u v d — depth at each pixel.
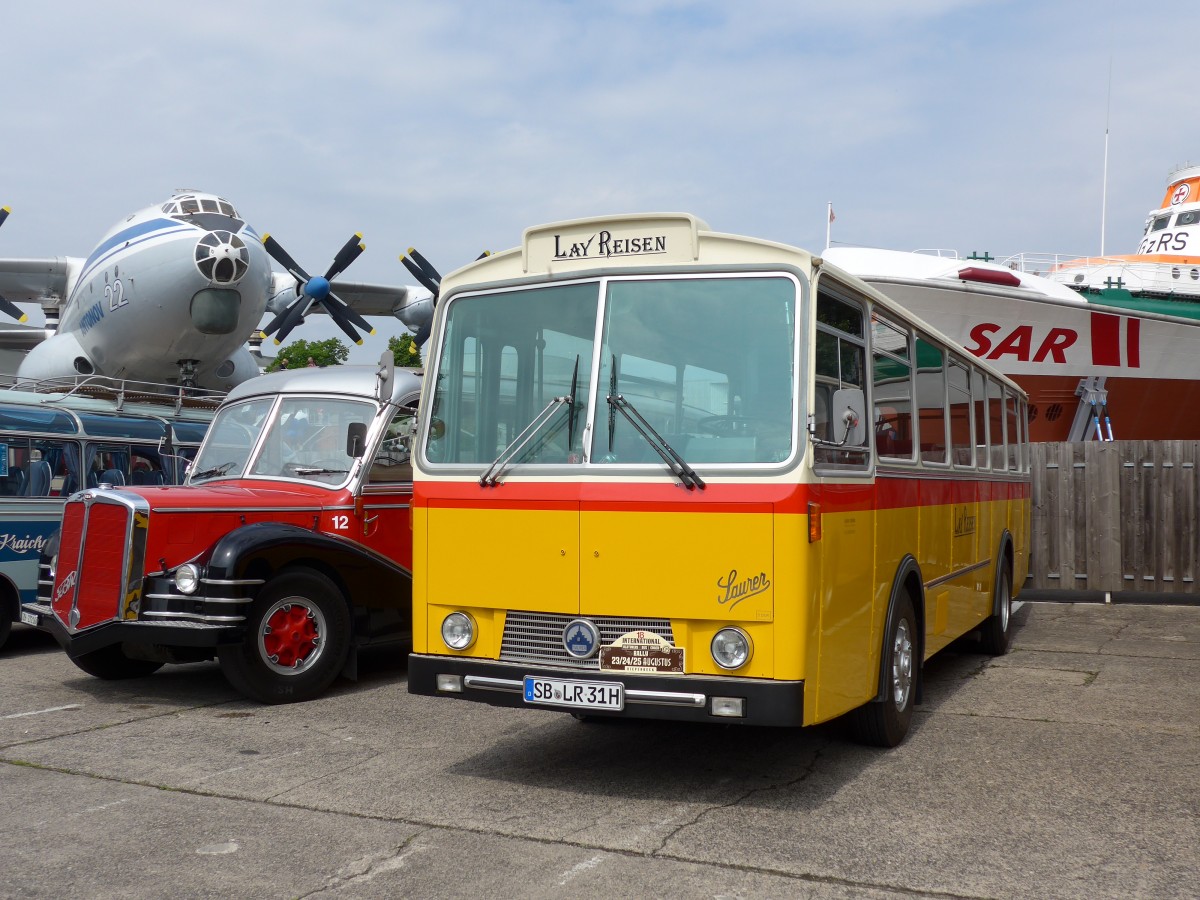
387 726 7.11
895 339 6.75
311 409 9.17
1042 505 14.91
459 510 5.63
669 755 6.30
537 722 7.23
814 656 5.07
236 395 9.73
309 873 4.32
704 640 5.07
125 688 8.55
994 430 10.27
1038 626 12.16
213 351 21.02
